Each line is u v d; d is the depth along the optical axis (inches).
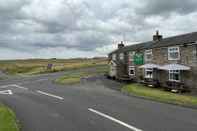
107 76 2086.6
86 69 2987.2
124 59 1985.7
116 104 751.1
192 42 1220.5
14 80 1925.4
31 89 1254.9
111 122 510.0
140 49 1731.1
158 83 1446.9
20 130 458.6
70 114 601.3
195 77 1221.7
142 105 735.7
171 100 857.5
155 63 1555.1
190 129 452.1
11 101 851.4
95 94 1021.2
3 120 526.3
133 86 1419.8
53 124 502.3
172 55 1387.8
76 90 1185.4
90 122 513.0
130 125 482.6
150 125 482.6
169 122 507.8
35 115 597.0
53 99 873.5
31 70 3447.3
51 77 2107.5
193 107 704.4
